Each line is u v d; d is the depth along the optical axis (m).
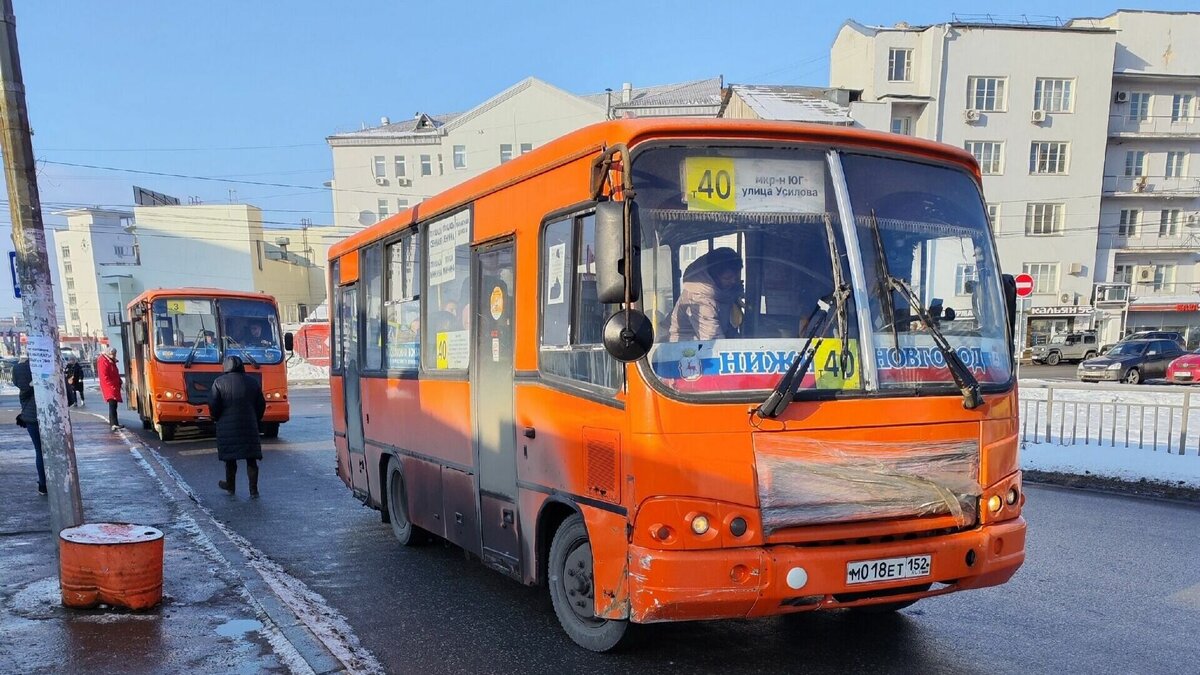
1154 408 9.65
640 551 3.51
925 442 3.74
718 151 3.74
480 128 50.34
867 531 3.61
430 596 5.46
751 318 3.63
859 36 41.53
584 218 4.03
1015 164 41.25
